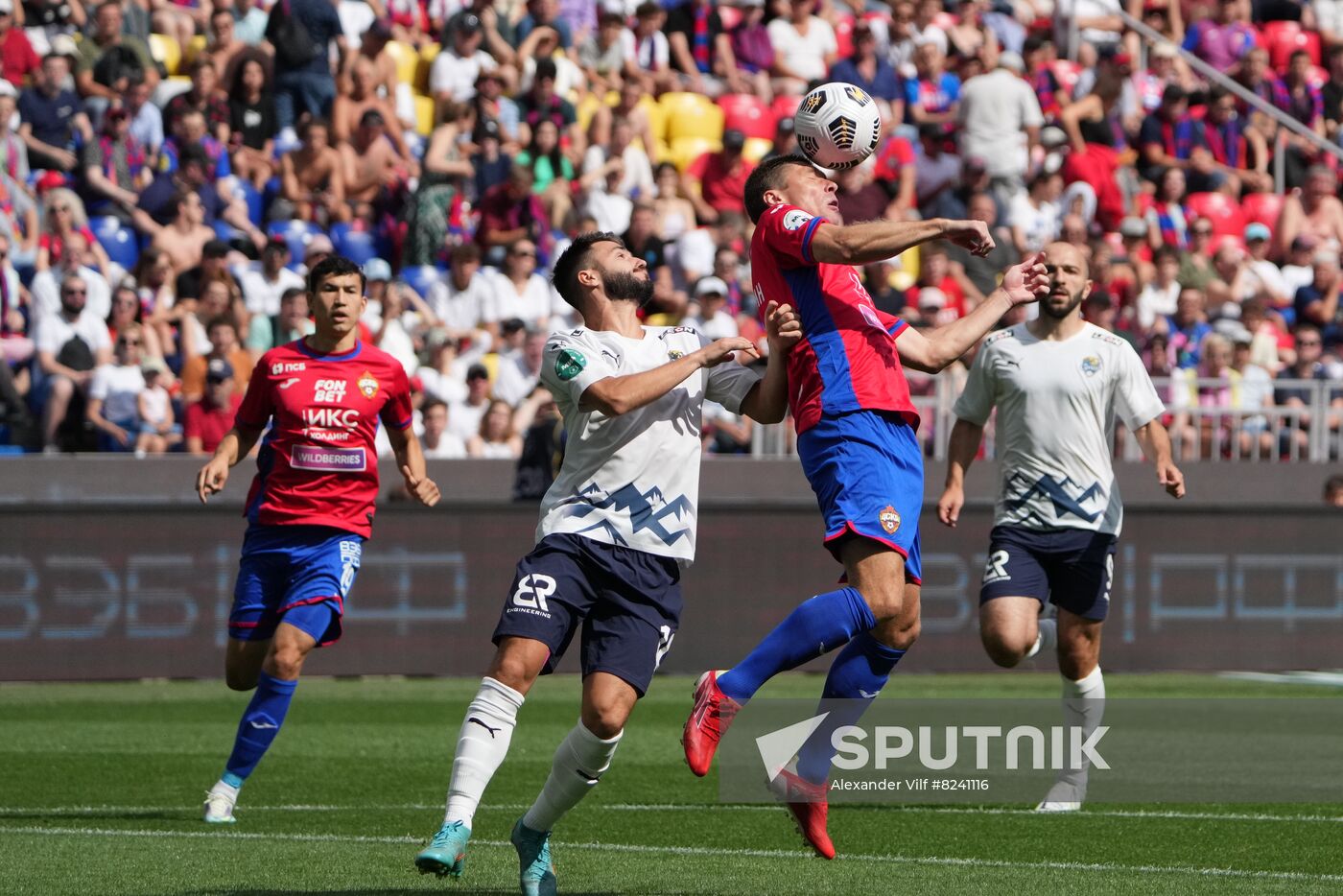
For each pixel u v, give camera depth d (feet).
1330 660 113.50
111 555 104.78
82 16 145.59
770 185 49.03
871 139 50.47
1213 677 110.63
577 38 164.04
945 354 47.03
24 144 132.46
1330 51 183.93
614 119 154.30
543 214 143.74
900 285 147.64
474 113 145.79
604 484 43.91
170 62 151.64
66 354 121.08
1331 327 148.87
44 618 103.86
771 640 44.01
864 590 45.29
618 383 42.45
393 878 47.44
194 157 136.77
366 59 147.43
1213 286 150.20
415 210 139.64
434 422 121.19
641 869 49.42
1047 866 50.03
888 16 173.27
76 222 128.26
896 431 46.52
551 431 110.52
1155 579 112.27
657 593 44.01
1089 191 156.87
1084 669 62.80
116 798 64.34
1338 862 51.01
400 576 108.06
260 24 152.15
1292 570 113.39
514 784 68.54
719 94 164.35
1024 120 157.79
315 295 61.11
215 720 88.17
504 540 109.29
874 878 47.91
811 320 46.98
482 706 42.55
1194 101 168.66
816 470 46.80
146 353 123.75
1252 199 166.81
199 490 60.34
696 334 46.44
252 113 144.25
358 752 77.51
